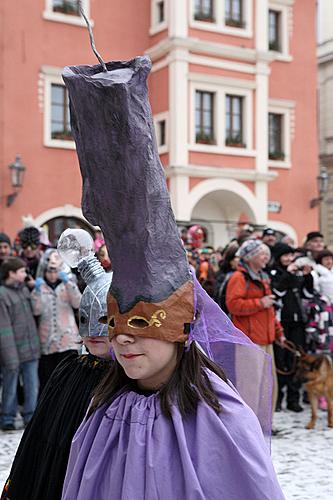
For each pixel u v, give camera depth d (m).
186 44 16.55
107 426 1.71
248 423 1.61
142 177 1.47
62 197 16.12
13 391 6.15
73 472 1.73
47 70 15.93
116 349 1.66
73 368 2.55
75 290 6.32
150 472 1.55
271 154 18.78
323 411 7.07
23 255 7.59
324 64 24.36
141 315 1.59
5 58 15.53
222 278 6.78
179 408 1.62
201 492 1.50
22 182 15.45
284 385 7.37
